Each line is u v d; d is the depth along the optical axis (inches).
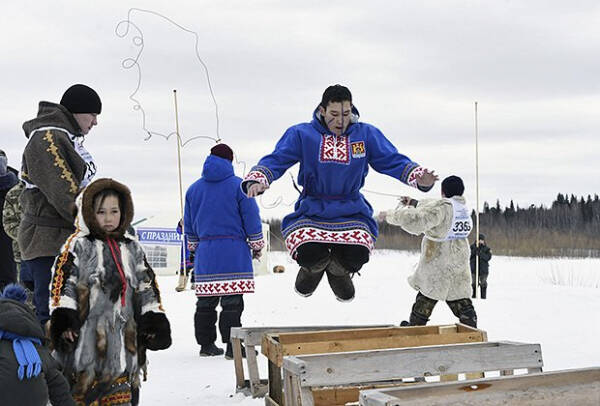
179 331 388.8
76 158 189.6
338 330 206.4
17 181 302.7
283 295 585.6
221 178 299.6
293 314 452.8
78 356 154.3
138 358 164.6
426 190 215.0
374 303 508.4
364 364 159.9
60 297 153.9
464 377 219.5
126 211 163.2
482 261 522.9
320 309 477.7
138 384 163.3
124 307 160.6
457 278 297.0
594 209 1900.8
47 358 141.6
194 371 267.3
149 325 162.9
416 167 214.7
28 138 193.8
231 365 279.1
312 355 158.2
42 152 184.9
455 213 295.0
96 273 157.9
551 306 457.4
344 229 217.5
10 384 133.3
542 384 115.6
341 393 188.7
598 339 322.7
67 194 181.8
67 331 152.3
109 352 156.8
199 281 297.1
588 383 116.5
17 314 136.9
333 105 216.1
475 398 110.1
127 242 164.9
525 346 172.6
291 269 1209.4
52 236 187.5
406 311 459.2
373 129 225.3
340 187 219.6
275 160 214.7
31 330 138.0
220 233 296.7
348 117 218.1
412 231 292.7
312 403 155.0
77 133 198.4
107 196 160.2
